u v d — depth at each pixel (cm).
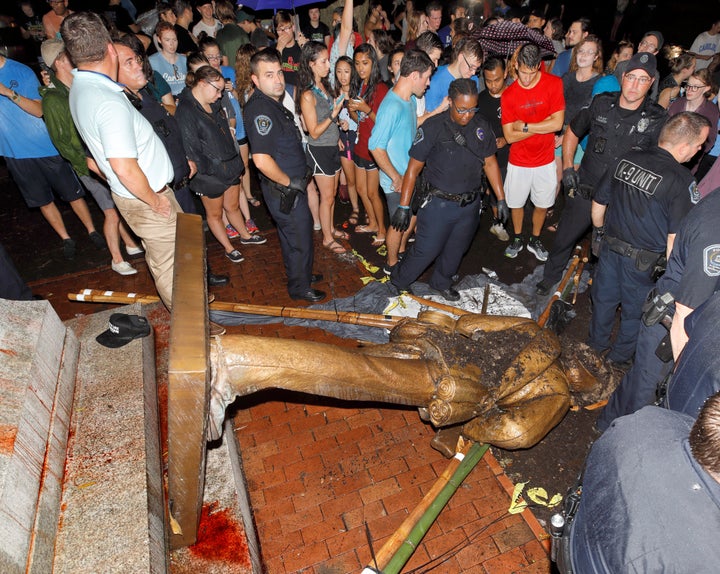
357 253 575
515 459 343
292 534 298
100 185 496
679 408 194
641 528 139
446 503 292
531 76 485
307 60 473
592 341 414
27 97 508
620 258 354
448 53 664
